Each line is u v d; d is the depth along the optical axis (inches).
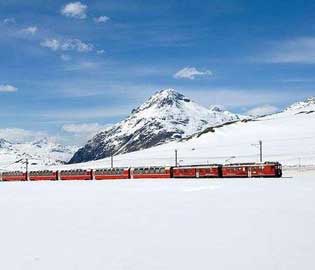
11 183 4606.3
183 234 982.4
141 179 4323.3
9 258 783.7
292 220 1143.0
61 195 2319.1
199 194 2096.5
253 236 931.3
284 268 668.7
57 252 824.9
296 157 6899.6
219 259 738.8
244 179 3560.5
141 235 984.9
